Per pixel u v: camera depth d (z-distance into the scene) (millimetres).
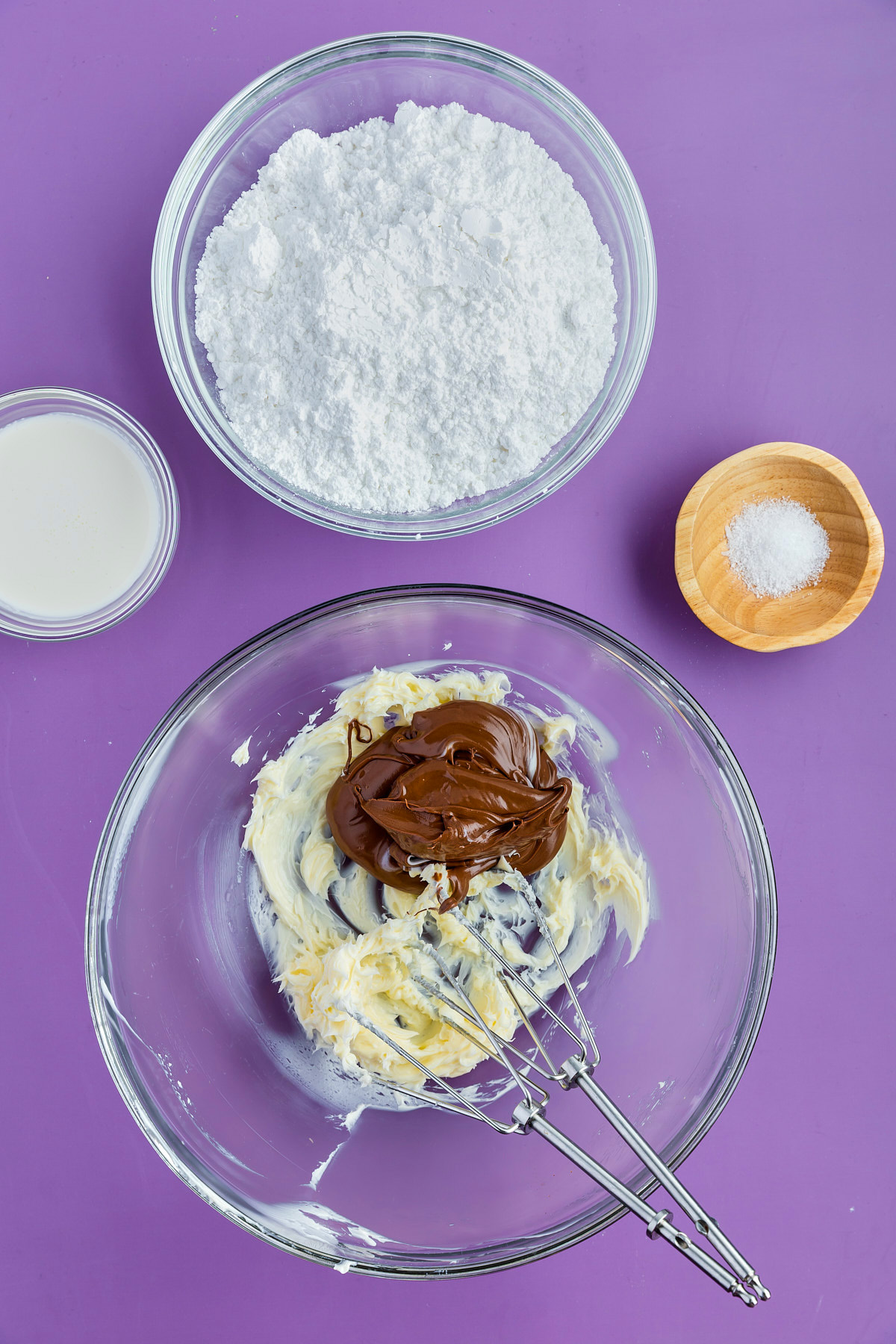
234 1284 680
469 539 688
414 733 630
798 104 691
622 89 688
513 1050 593
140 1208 683
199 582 686
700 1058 639
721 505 678
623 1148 642
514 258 633
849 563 669
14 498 677
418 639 662
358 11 683
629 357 664
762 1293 533
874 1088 691
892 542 696
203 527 686
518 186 644
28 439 677
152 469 678
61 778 686
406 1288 682
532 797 613
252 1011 652
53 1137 683
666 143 689
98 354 685
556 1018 596
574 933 660
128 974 637
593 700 663
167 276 658
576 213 655
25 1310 679
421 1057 632
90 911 623
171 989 646
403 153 640
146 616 686
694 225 690
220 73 683
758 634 668
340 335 632
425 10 684
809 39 690
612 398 664
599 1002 659
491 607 644
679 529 662
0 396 671
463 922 622
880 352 693
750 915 632
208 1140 632
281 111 664
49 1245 681
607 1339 681
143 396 686
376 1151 649
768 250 692
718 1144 688
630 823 663
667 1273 683
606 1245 684
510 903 652
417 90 667
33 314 685
